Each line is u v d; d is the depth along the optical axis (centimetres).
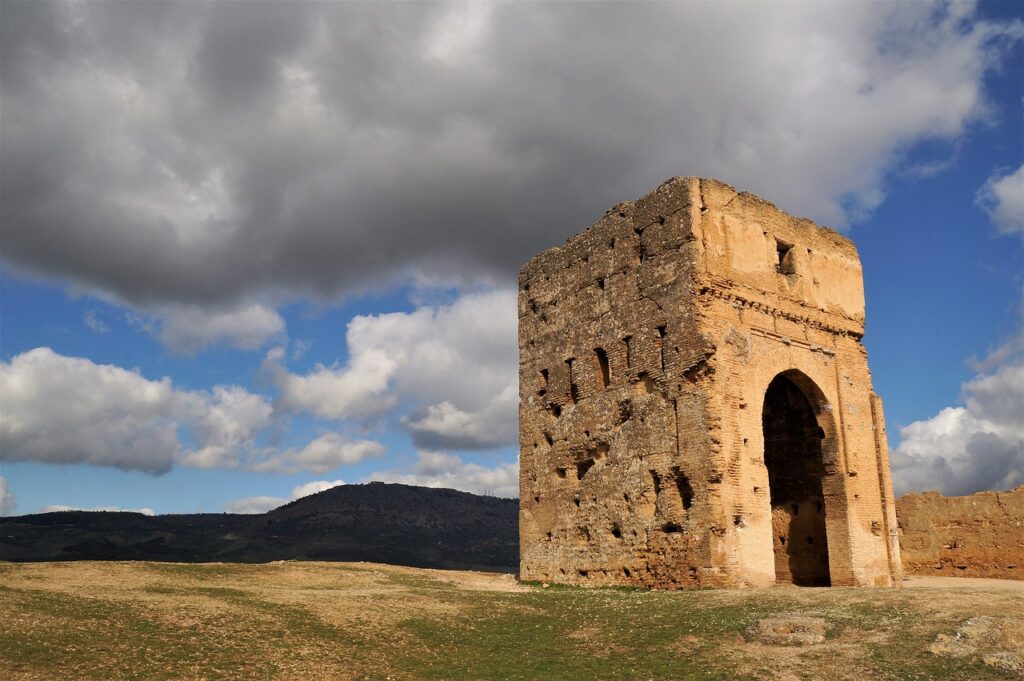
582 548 3341
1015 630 1702
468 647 1933
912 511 4094
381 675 1645
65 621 1791
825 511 3397
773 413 3647
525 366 3841
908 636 1762
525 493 3691
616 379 3331
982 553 3819
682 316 3081
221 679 1523
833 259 3666
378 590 2738
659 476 3062
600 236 3547
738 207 3297
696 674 1652
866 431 3541
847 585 3269
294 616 2050
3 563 2747
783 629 1888
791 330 3356
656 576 2998
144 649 1653
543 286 3834
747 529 2920
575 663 1794
